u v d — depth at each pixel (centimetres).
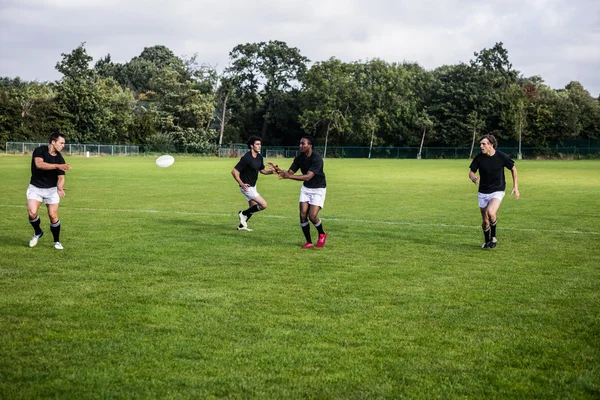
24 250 941
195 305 623
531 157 8044
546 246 1022
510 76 8944
